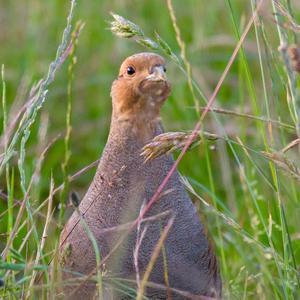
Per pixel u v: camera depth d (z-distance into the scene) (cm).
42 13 1912
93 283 1027
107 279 999
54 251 955
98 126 1738
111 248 1041
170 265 1052
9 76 1752
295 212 1159
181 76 1723
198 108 950
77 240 1059
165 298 1059
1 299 941
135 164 1077
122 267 1040
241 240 1288
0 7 1994
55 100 1772
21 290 984
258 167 1068
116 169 1079
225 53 1856
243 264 1221
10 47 1889
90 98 1800
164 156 1069
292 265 1047
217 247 1320
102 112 1762
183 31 1916
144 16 1959
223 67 1842
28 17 1916
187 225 1070
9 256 1002
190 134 919
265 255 1177
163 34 1912
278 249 1230
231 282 1168
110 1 1953
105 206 1066
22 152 1004
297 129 901
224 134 1065
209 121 1633
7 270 988
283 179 1252
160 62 1109
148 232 1045
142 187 1065
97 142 1698
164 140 914
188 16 1952
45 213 1314
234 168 1598
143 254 1041
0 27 1938
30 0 1928
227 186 1430
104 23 1928
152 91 1087
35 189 1202
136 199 1060
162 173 1067
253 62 1795
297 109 891
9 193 1065
